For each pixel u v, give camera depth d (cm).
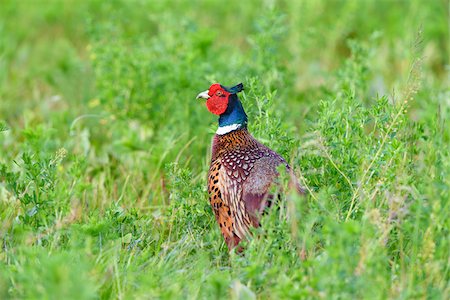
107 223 984
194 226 1058
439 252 891
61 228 1003
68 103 1639
